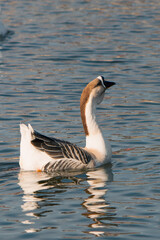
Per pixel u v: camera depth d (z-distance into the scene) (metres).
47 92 20.41
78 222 9.30
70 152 12.59
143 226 9.07
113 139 15.03
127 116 17.36
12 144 14.48
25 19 38.06
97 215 9.53
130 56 27.05
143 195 10.55
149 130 15.79
